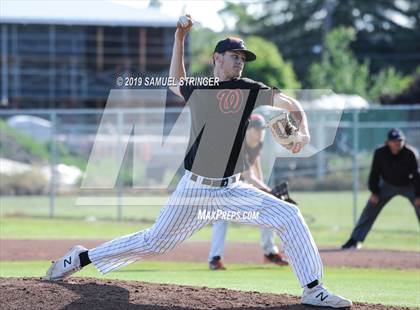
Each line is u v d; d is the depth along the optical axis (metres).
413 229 43.25
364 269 28.11
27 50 82.12
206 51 117.94
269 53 105.81
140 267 28.14
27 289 16.58
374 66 155.00
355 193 43.41
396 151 32.88
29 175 56.59
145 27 80.31
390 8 160.50
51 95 83.06
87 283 17.50
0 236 37.22
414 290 21.38
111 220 46.12
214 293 17.06
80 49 82.69
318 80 108.19
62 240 35.59
